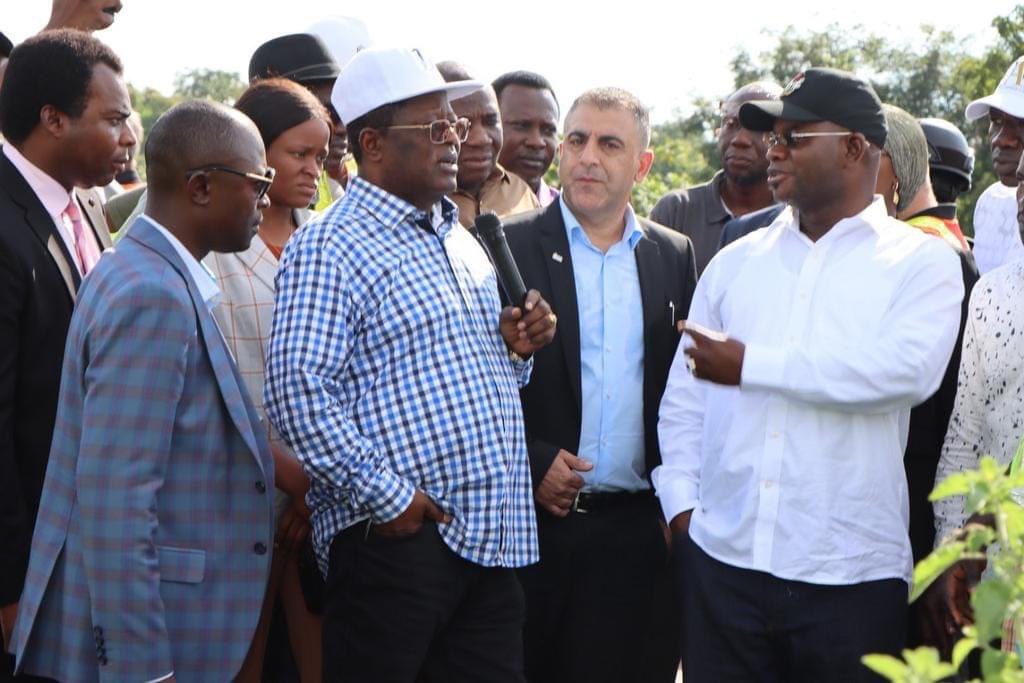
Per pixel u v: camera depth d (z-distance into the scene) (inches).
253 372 174.7
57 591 143.8
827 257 164.6
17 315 155.7
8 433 154.3
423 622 156.7
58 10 203.3
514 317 166.9
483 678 164.4
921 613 169.9
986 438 166.6
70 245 165.8
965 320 181.2
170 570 144.1
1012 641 147.3
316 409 150.6
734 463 165.5
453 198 230.5
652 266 194.1
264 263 178.4
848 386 157.2
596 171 189.9
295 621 181.2
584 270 192.4
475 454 157.8
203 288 147.6
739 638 163.9
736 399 167.0
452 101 225.1
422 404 155.9
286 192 181.0
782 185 165.0
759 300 167.5
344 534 159.2
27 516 156.8
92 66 163.3
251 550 149.2
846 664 159.6
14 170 161.6
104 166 165.3
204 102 150.3
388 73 161.8
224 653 147.3
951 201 232.7
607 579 190.1
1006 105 205.5
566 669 191.6
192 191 147.1
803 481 160.9
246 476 148.9
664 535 196.4
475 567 161.3
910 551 165.5
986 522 157.6
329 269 154.6
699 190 272.5
